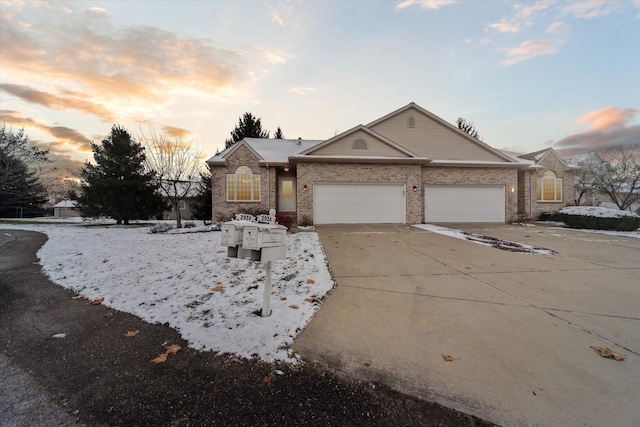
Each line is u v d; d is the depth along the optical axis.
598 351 2.69
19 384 2.24
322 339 2.92
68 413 1.91
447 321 3.35
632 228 11.60
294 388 2.17
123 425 1.81
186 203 27.20
